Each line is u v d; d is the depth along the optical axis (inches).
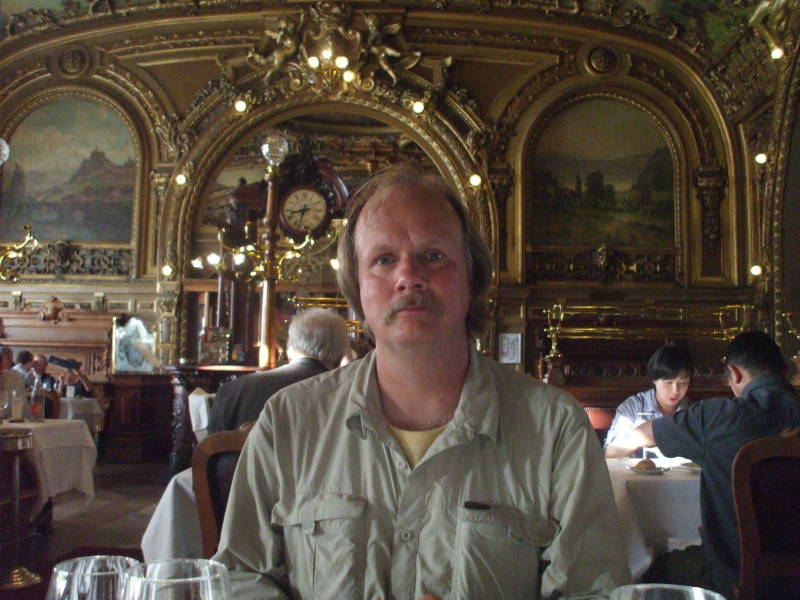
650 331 480.7
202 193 503.5
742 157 493.4
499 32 498.9
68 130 513.7
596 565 59.5
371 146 652.7
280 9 492.4
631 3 476.4
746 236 489.4
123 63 514.0
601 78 500.7
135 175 509.7
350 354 257.1
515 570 58.9
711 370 483.8
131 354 497.4
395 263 62.7
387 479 61.9
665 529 135.6
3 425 240.1
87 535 254.8
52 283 503.5
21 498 225.9
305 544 62.2
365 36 494.9
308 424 65.9
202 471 109.3
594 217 498.3
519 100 499.2
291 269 451.2
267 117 504.1
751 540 103.6
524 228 490.6
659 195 499.2
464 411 61.4
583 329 478.9
